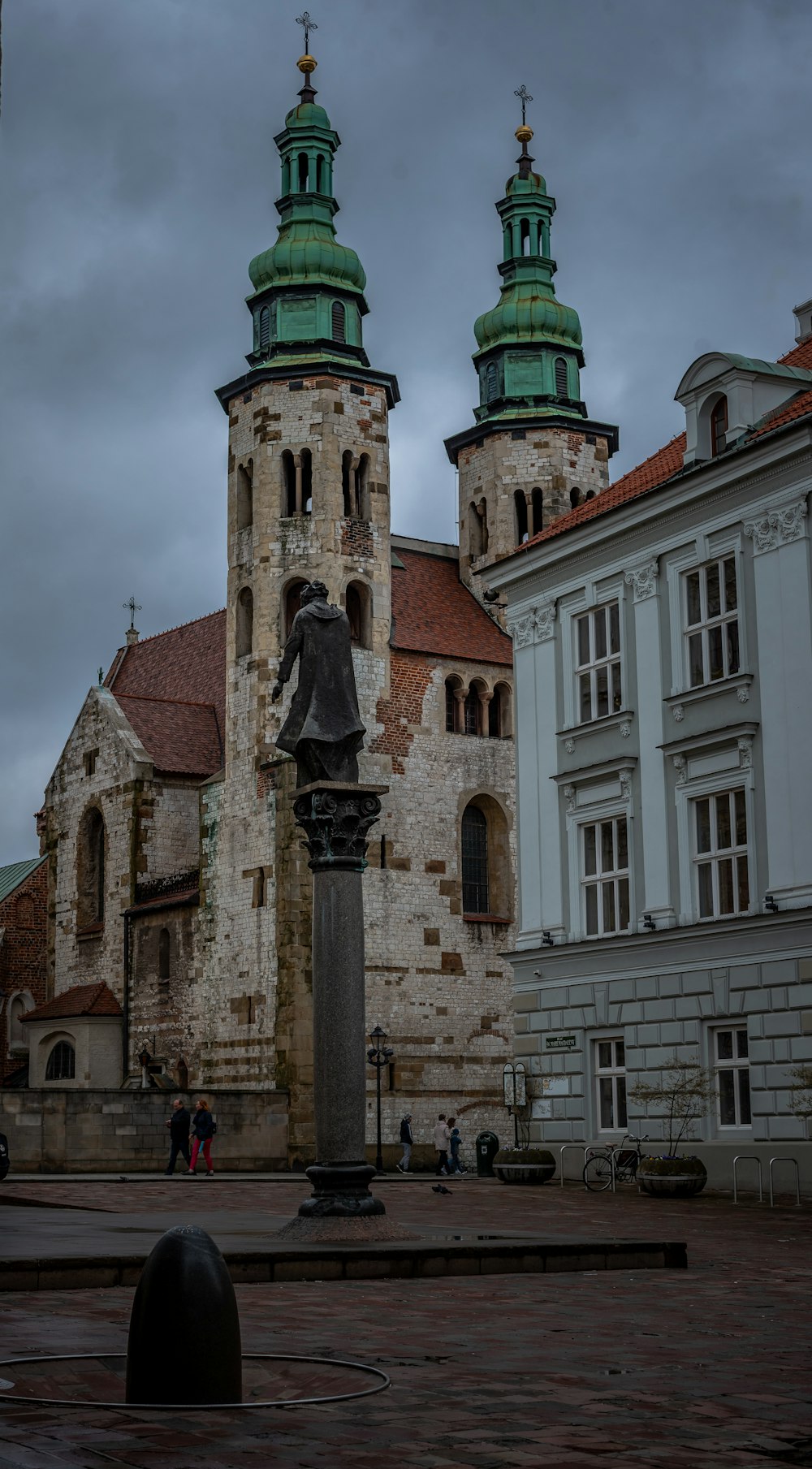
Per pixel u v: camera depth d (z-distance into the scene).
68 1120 51.09
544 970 43.09
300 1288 17.17
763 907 36.66
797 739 36.50
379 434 63.69
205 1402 10.16
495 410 73.56
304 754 22.06
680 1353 12.90
